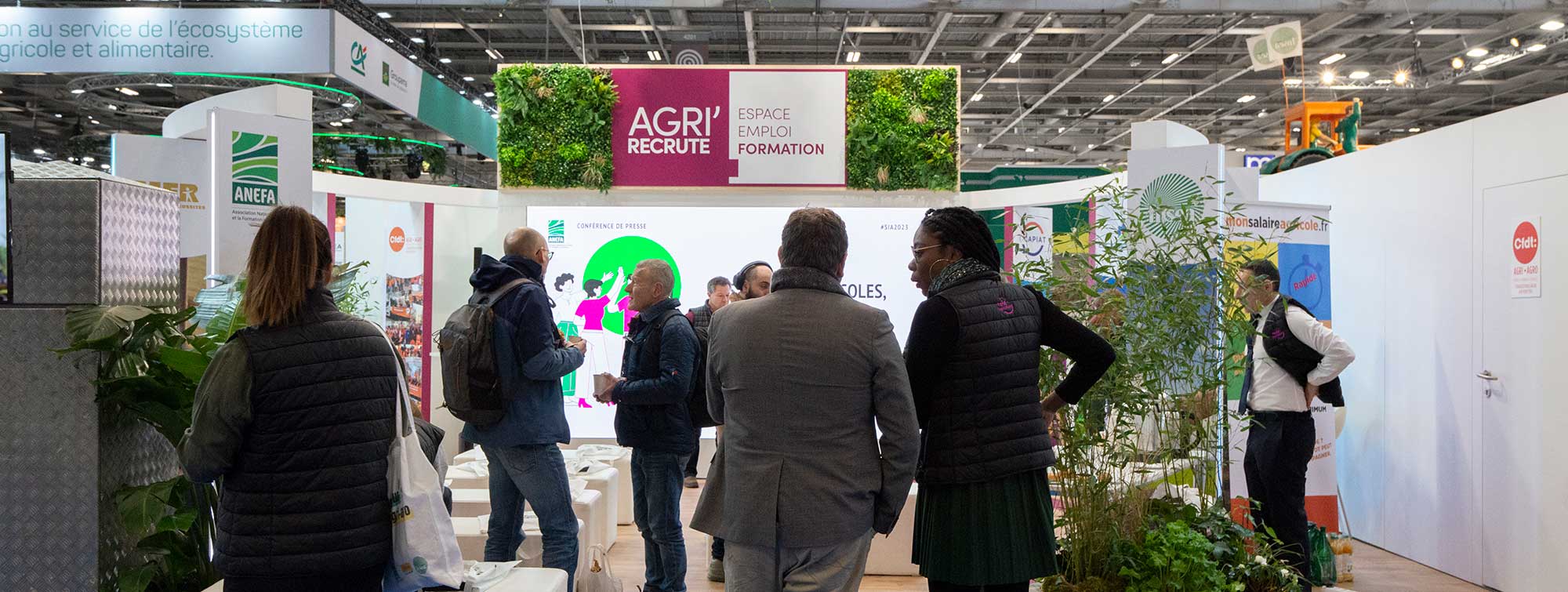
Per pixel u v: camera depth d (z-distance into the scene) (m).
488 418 3.28
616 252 6.96
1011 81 15.14
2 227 2.81
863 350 2.27
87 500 2.81
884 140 6.83
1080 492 3.25
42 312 2.80
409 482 2.13
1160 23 12.03
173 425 2.91
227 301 3.34
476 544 3.83
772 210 6.95
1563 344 4.21
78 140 13.76
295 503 1.98
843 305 2.32
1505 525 4.56
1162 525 3.38
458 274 8.73
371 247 8.52
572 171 6.87
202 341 3.09
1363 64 14.16
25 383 2.81
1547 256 4.30
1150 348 3.36
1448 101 16.48
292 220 2.05
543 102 6.88
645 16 12.12
